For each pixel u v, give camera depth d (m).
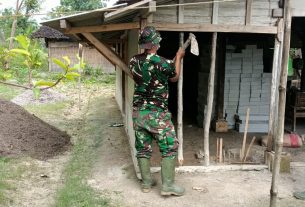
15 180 5.55
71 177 5.85
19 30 24.33
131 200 5.04
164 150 5.09
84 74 21.73
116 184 5.61
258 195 5.23
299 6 5.90
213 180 5.74
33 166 6.25
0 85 15.37
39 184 5.53
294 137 7.64
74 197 5.05
